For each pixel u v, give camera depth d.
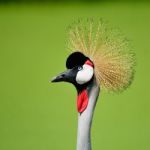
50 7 28.44
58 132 15.41
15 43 23.33
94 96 7.79
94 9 27.47
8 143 14.72
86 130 7.80
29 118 16.41
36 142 14.75
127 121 16.06
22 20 26.25
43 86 18.98
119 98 17.58
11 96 18.27
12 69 20.73
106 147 14.48
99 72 7.79
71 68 7.83
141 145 14.53
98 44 7.83
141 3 27.86
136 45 21.89
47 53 22.05
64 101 17.55
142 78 19.06
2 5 28.95
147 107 17.03
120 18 25.58
